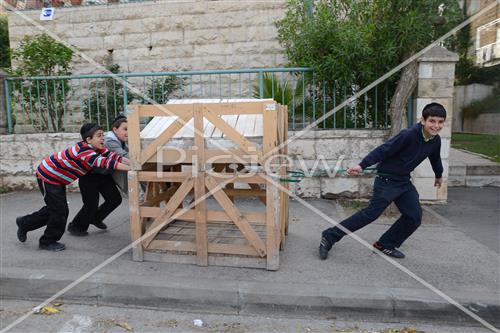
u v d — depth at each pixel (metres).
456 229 5.01
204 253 3.83
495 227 5.06
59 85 7.38
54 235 4.23
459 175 7.52
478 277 3.60
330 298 3.27
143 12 8.73
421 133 3.68
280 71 6.34
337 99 6.39
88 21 8.88
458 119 13.92
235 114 3.54
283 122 4.22
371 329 3.10
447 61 5.84
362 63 5.94
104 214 4.79
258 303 3.33
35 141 7.02
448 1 6.24
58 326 3.13
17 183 7.18
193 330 3.07
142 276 3.62
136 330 3.07
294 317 3.27
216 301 3.37
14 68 8.96
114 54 8.91
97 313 3.34
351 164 6.34
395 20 5.90
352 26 5.89
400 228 4.02
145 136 3.82
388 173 3.87
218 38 8.56
